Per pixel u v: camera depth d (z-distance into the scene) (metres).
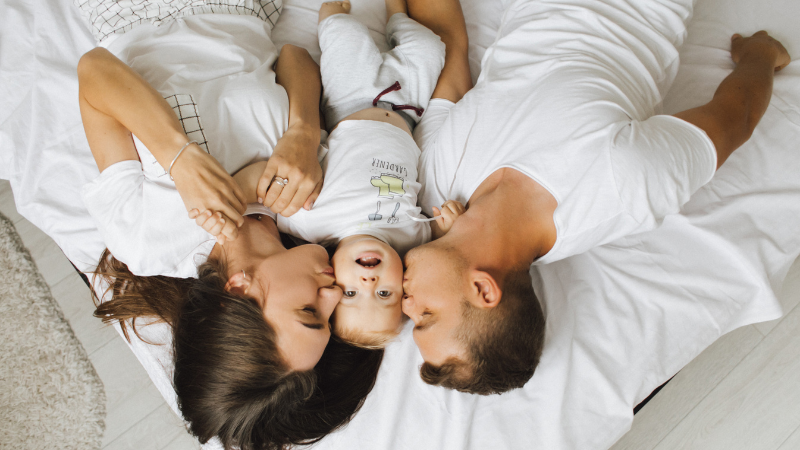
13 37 1.21
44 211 1.10
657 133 0.85
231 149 0.89
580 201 0.83
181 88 0.90
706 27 1.25
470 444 0.97
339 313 0.87
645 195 0.81
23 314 1.42
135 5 1.05
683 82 1.21
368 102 1.06
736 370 1.32
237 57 0.98
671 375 1.01
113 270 0.98
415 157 1.03
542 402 0.98
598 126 0.85
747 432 1.27
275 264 0.82
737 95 0.97
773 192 1.07
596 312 1.03
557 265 1.08
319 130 0.98
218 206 0.78
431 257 0.85
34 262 1.47
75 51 1.19
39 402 1.37
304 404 0.88
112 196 0.83
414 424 0.98
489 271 0.84
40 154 1.13
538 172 0.87
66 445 1.34
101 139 0.85
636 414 1.30
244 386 0.76
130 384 1.40
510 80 1.02
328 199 0.92
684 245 1.06
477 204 0.90
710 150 0.88
